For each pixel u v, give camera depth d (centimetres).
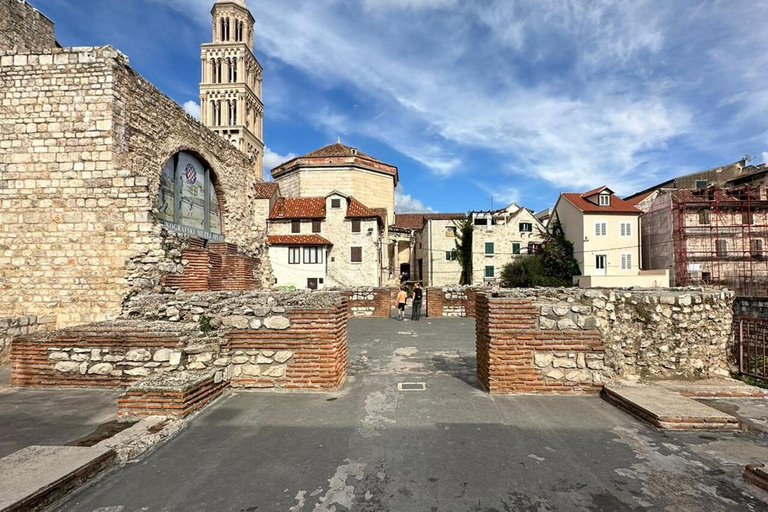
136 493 355
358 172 4569
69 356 664
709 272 3325
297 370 645
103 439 472
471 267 4241
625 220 3622
